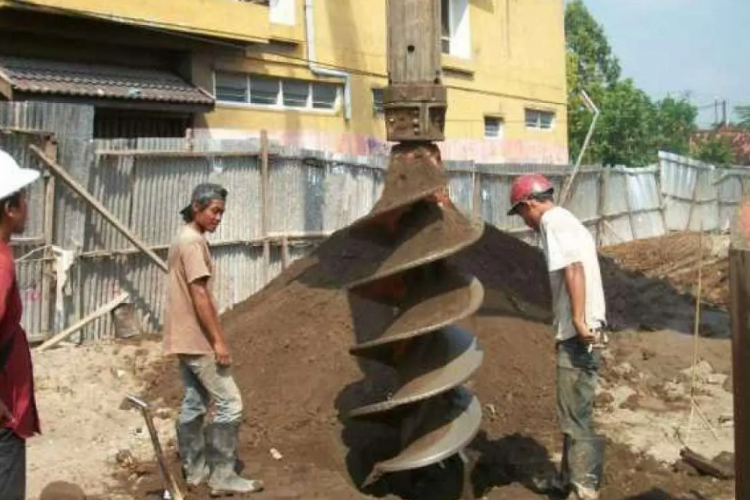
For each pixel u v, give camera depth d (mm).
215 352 5887
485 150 24172
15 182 4070
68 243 9898
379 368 7953
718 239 25797
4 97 11898
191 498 5965
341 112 18562
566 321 5883
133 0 13141
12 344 4137
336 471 6719
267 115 16531
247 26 15109
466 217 6379
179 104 14008
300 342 8406
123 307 10367
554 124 28609
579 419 5961
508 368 8453
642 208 28078
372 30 19375
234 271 11859
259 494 6004
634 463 6895
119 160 10359
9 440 4121
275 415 7500
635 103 56094
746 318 3770
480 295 6051
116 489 6273
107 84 13031
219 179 11578
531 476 6738
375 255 9422
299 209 12820
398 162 6312
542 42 27484
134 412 8078
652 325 12062
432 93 6254
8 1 11695
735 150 69062
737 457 3867
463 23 23188
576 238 5730
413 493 6621
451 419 6199
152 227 10805
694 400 8547
